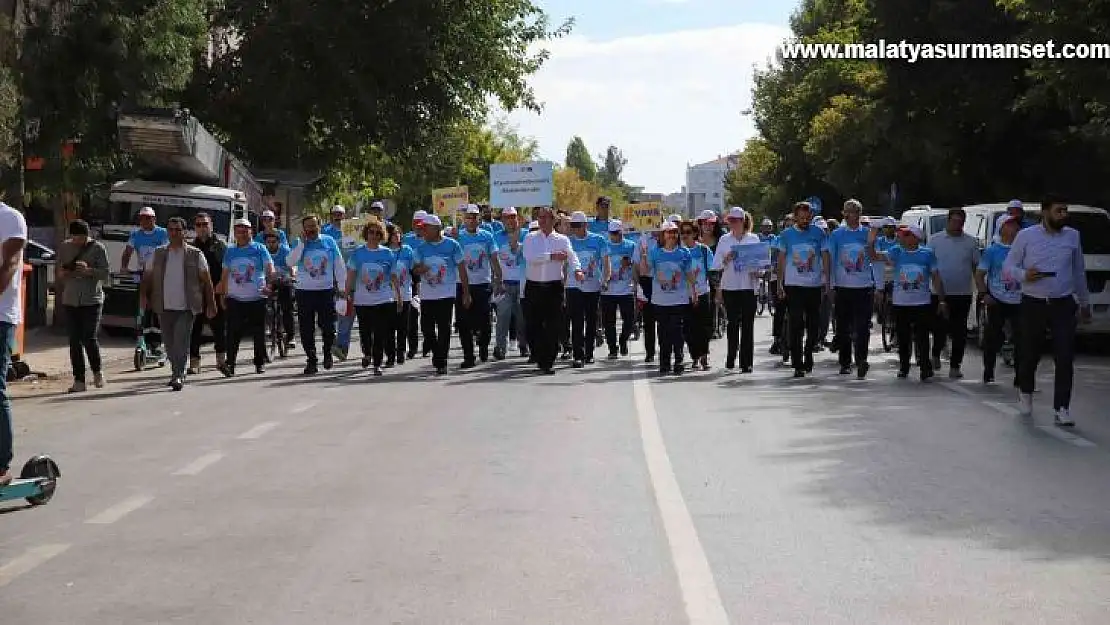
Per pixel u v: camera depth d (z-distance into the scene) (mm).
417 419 13453
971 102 37625
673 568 7004
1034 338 13461
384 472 10109
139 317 20250
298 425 13070
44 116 26922
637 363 20969
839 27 55406
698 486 9453
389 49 37844
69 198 30531
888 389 16500
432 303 18969
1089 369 20172
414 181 57312
